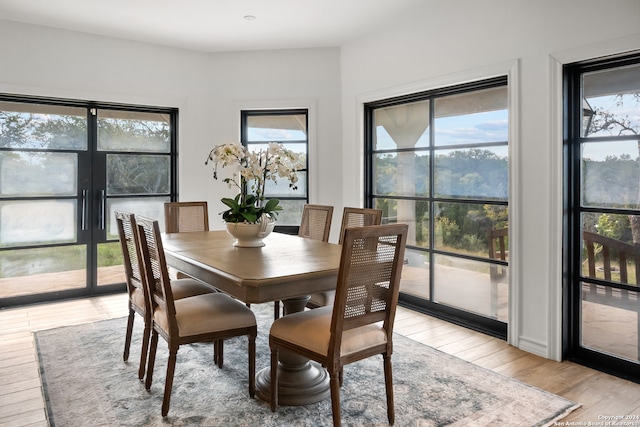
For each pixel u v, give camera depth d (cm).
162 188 473
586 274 280
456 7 341
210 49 471
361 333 201
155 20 388
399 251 203
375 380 255
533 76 290
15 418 214
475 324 352
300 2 350
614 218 265
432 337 330
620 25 246
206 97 480
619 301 265
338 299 186
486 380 255
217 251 269
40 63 398
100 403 226
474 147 347
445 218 374
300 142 483
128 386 245
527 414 217
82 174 432
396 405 226
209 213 485
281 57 472
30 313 384
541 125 286
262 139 489
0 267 399
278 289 201
